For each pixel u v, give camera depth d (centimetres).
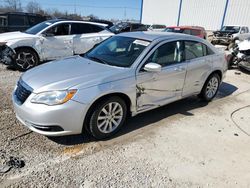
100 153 322
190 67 450
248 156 338
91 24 856
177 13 2997
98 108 330
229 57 884
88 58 418
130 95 360
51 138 349
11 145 326
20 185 257
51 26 760
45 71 356
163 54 407
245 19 2373
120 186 266
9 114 412
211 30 2667
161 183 275
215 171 302
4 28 1352
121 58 392
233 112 492
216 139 378
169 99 432
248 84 722
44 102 302
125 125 402
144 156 321
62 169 287
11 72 692
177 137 375
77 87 312
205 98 527
